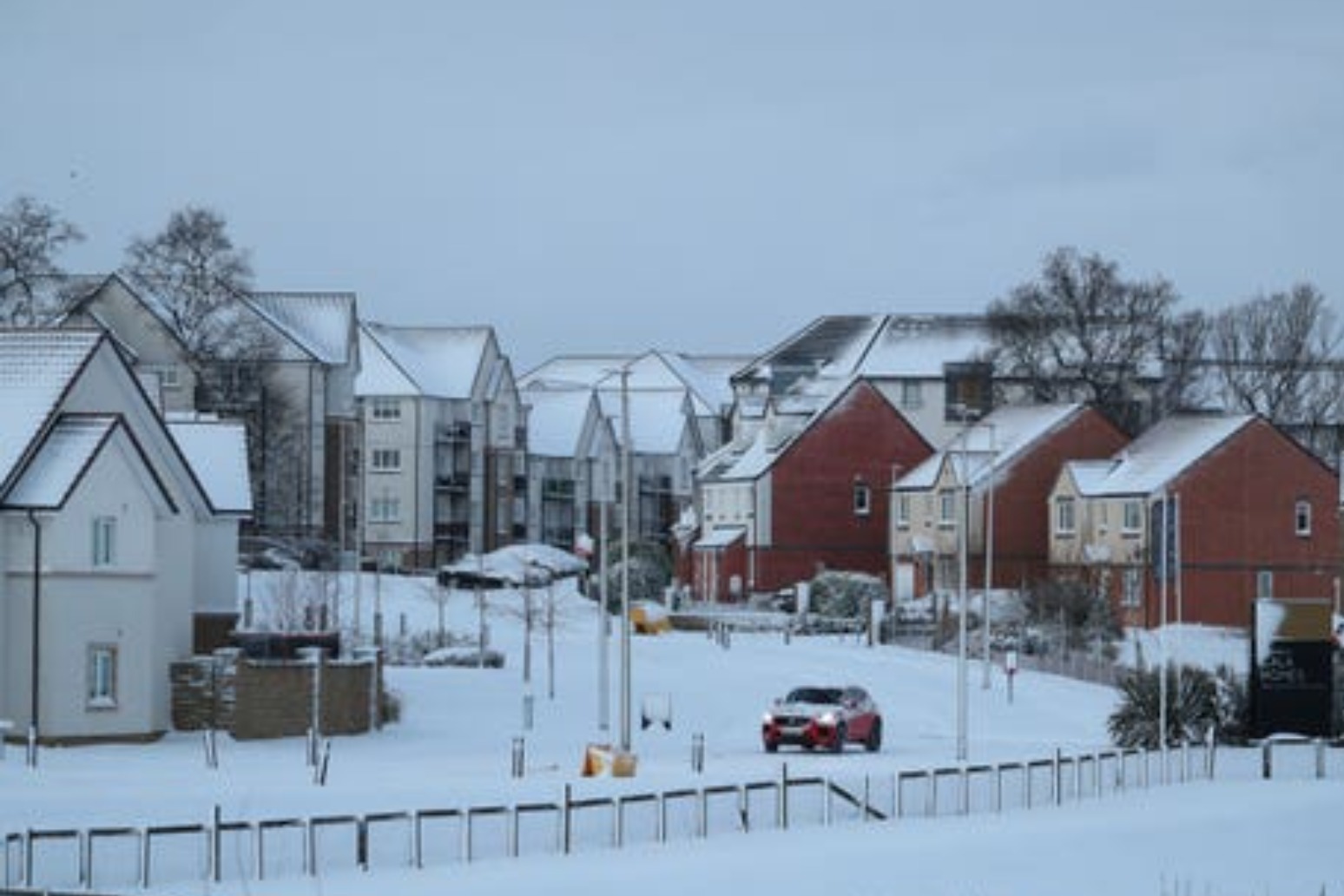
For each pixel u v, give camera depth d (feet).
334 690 304.91
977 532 565.94
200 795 215.10
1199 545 516.32
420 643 419.74
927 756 294.87
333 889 178.19
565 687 371.76
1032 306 652.48
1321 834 234.38
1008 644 454.40
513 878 185.88
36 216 514.27
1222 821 239.71
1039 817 240.94
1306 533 520.42
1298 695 319.06
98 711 287.07
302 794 219.20
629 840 213.66
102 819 198.49
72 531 284.61
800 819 232.53
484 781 242.17
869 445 629.51
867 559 628.69
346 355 605.73
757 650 447.01
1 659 282.15
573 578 581.53
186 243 551.18
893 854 207.82
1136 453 540.11
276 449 568.00
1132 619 522.06
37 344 297.33
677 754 297.74
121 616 289.53
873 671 412.77
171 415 368.89
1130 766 278.46
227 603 330.13
